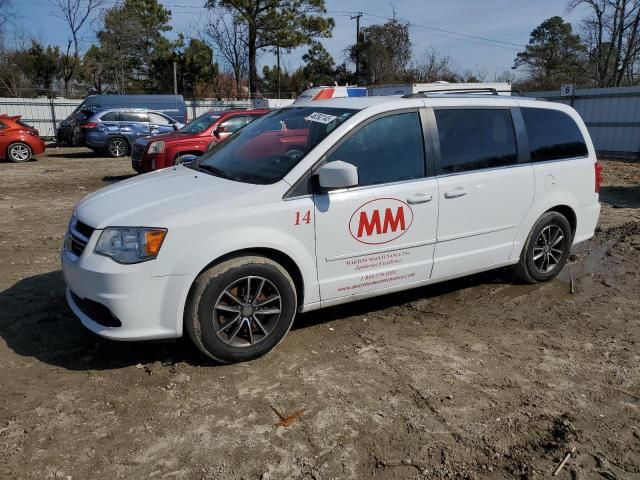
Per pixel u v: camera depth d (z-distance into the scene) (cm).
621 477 282
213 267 365
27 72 3853
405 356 405
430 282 467
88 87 3953
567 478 280
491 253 498
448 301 516
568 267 630
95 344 412
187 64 3912
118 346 409
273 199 379
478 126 479
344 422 323
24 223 822
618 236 775
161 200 376
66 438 304
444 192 449
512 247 515
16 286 533
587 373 385
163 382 362
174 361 389
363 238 414
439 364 394
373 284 430
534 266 543
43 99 2717
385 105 430
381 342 427
